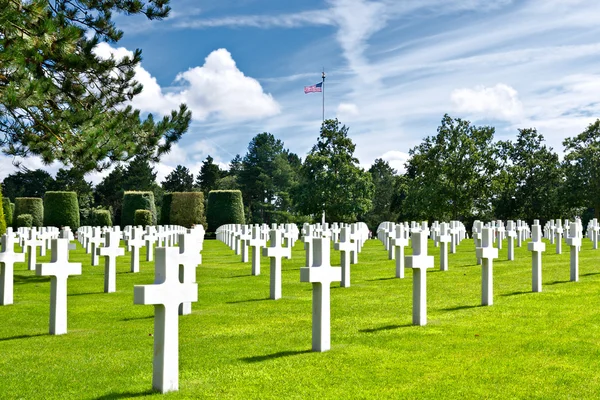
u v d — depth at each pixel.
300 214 66.75
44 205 53.72
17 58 14.52
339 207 63.59
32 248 19.22
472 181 58.28
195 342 8.20
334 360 6.88
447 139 61.22
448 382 5.98
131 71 19.69
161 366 5.78
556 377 6.04
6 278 11.98
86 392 5.97
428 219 64.50
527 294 11.49
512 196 69.12
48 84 15.20
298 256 22.75
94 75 19.09
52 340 8.66
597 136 65.56
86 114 16.83
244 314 10.45
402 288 13.16
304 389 5.86
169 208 57.19
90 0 19.09
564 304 10.15
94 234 20.09
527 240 30.81
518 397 5.51
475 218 68.31
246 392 5.79
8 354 7.79
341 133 66.25
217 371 6.55
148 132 19.33
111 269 13.87
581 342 7.40
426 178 61.38
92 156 16.48
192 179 109.94
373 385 5.95
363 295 12.26
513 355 6.91
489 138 60.00
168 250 5.71
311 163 64.81
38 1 15.46
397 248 15.26
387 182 95.50
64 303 9.20
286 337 8.34
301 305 11.30
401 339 7.88
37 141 16.58
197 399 5.59
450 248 24.00
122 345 8.18
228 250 27.89
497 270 16.09
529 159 68.88
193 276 9.36
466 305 10.59
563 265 16.70
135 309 11.33
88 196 83.31
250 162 95.62
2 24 14.54
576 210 67.94
